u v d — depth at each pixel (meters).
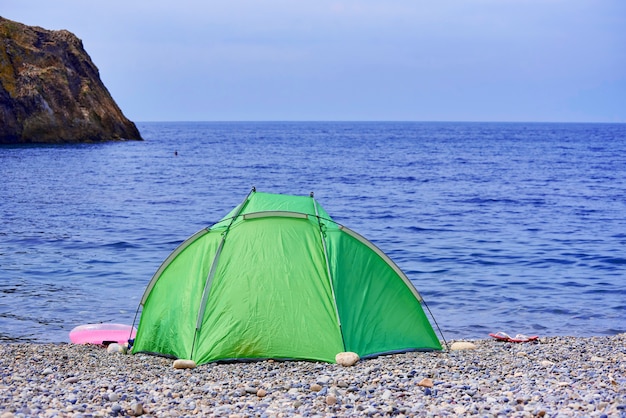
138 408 7.93
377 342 11.62
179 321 11.65
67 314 15.85
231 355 11.09
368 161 77.94
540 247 25.23
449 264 22.08
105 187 45.19
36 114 84.75
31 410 7.81
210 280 11.67
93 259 22.09
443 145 126.38
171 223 30.23
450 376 9.94
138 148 90.00
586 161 80.00
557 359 11.48
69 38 94.31
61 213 32.69
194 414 7.98
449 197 42.31
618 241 26.66
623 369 10.44
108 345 13.04
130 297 17.50
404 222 31.75
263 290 11.50
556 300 17.77
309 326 11.27
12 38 86.56
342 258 11.96
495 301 17.61
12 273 19.92
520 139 163.75
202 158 79.00
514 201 40.38
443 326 15.37
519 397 8.40
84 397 8.63
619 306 17.23
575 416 7.51
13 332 14.33
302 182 51.78
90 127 91.25
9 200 37.12
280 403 8.45
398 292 12.21
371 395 8.77
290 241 11.95
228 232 12.12
